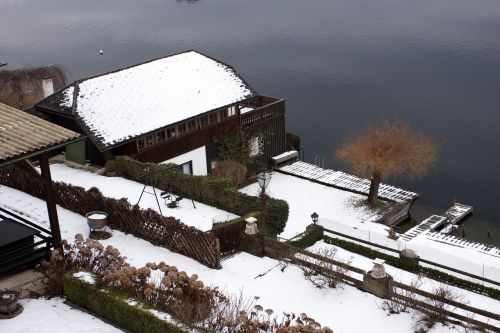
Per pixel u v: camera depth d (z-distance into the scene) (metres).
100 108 30.66
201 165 33.44
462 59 64.56
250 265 18.12
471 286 20.31
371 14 85.25
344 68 64.19
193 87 33.94
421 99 54.97
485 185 41.09
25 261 16.41
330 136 48.72
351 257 21.14
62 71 54.78
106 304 14.18
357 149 33.22
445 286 18.83
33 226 18.48
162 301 13.87
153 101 32.06
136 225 19.89
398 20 81.06
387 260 21.48
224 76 35.72
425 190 40.84
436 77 60.00
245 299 15.85
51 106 31.03
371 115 52.28
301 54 69.38
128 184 26.95
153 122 30.67
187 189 24.84
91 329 13.96
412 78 60.09
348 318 15.23
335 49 70.56
